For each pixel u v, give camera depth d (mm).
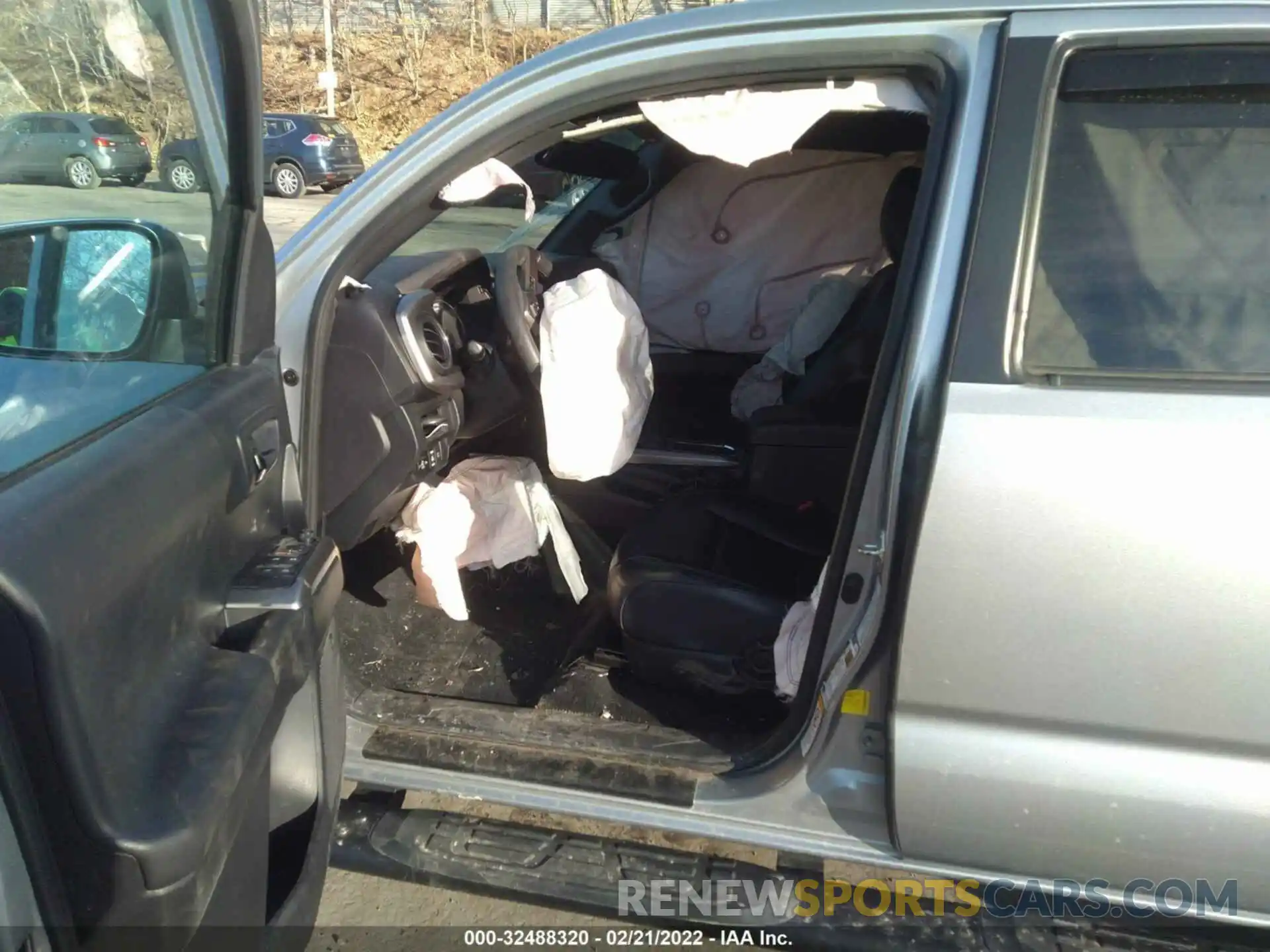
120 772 955
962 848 1523
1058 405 1346
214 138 1396
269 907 1345
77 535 940
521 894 1746
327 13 21000
